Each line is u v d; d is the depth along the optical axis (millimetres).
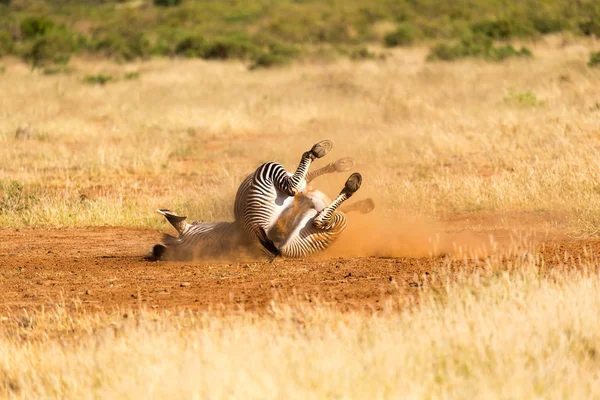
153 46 198500
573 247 35562
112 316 26562
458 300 24734
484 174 60250
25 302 30141
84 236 45156
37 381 20953
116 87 133875
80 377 20734
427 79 122625
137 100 117188
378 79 127438
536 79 110125
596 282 26531
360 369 19688
